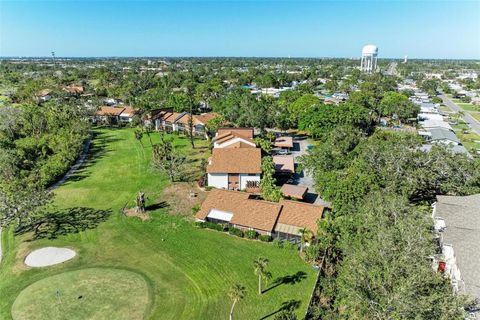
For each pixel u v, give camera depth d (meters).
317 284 43.78
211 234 59.53
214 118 121.06
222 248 55.31
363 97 147.75
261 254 53.56
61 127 116.81
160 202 71.44
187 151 106.19
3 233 60.00
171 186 79.50
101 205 70.44
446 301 29.00
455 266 41.25
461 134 126.31
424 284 30.59
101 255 53.59
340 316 35.91
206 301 43.56
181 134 127.75
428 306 28.25
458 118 154.00
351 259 36.62
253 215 59.44
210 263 51.50
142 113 136.75
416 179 59.72
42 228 61.56
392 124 137.38
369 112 128.50
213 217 61.56
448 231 46.22
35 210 63.06
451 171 61.41
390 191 55.19
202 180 79.31
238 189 77.31
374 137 86.38
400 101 139.75
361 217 45.69
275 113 122.75
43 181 78.69
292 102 152.25
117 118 143.88
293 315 38.41
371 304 30.55
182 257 53.06
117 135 127.38
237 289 39.16
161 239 57.97
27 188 63.31
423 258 34.44
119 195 75.12
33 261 51.91
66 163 91.12
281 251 54.25
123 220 64.25
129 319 40.59
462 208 52.12
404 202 47.25
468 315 31.19
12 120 115.19
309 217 56.91
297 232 55.19
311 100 137.50
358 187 54.16
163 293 45.06
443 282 32.84
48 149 98.81
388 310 29.34
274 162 85.31
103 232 60.19
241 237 58.44
